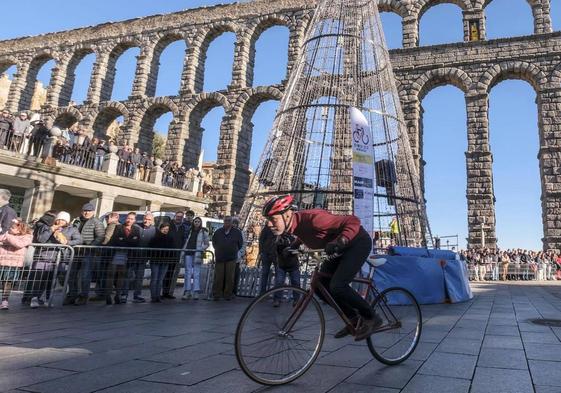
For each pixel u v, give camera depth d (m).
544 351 5.09
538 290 15.69
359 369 4.29
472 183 26.88
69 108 39.22
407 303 4.86
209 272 11.35
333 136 12.16
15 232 8.09
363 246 4.27
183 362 4.39
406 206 12.17
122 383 3.64
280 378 3.82
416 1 31.16
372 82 12.63
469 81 28.38
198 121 36.53
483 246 25.42
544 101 26.64
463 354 4.95
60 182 20.67
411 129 28.62
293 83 13.08
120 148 24.98
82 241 9.36
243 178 34.34
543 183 26.06
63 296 8.87
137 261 9.86
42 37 43.38
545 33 27.52
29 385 3.52
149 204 25.36
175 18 38.75
